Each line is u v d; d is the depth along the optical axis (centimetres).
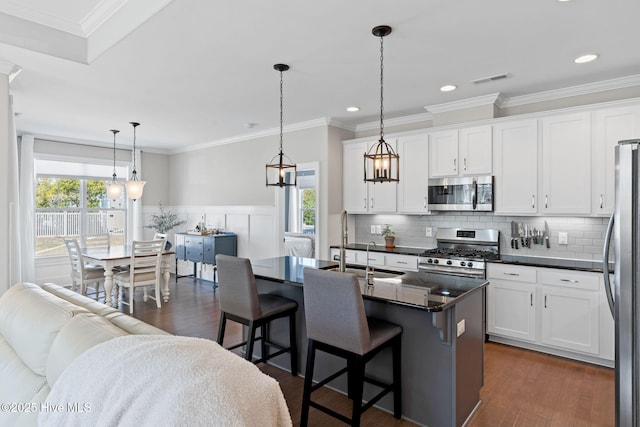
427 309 196
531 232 391
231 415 91
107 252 515
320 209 500
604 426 233
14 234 331
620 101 317
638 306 183
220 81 350
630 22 241
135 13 244
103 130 573
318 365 291
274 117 491
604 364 319
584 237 362
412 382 239
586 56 295
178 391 96
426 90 377
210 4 217
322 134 498
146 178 743
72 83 354
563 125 346
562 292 330
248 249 614
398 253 436
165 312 474
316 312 221
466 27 248
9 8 259
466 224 438
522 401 262
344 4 219
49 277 621
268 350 328
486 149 389
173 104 429
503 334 362
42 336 156
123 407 99
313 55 292
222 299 281
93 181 682
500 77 340
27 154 581
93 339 136
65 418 110
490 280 369
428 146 432
